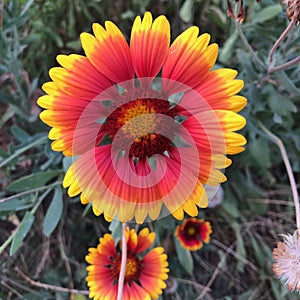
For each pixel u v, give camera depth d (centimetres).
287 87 14
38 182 14
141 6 19
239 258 19
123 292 14
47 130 18
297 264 12
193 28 10
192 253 20
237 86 10
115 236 15
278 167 21
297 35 14
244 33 17
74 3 18
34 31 19
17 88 19
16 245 14
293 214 20
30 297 17
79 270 18
